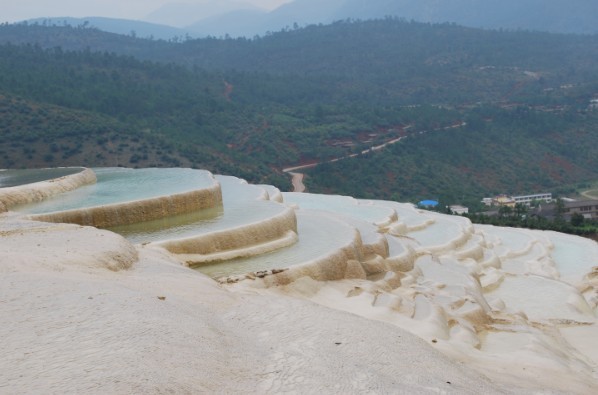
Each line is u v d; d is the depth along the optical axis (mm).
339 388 15219
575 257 57250
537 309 37062
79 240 23688
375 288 28594
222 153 138375
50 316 16094
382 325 20703
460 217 64125
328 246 32000
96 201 35250
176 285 21641
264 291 25094
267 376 15445
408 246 39344
